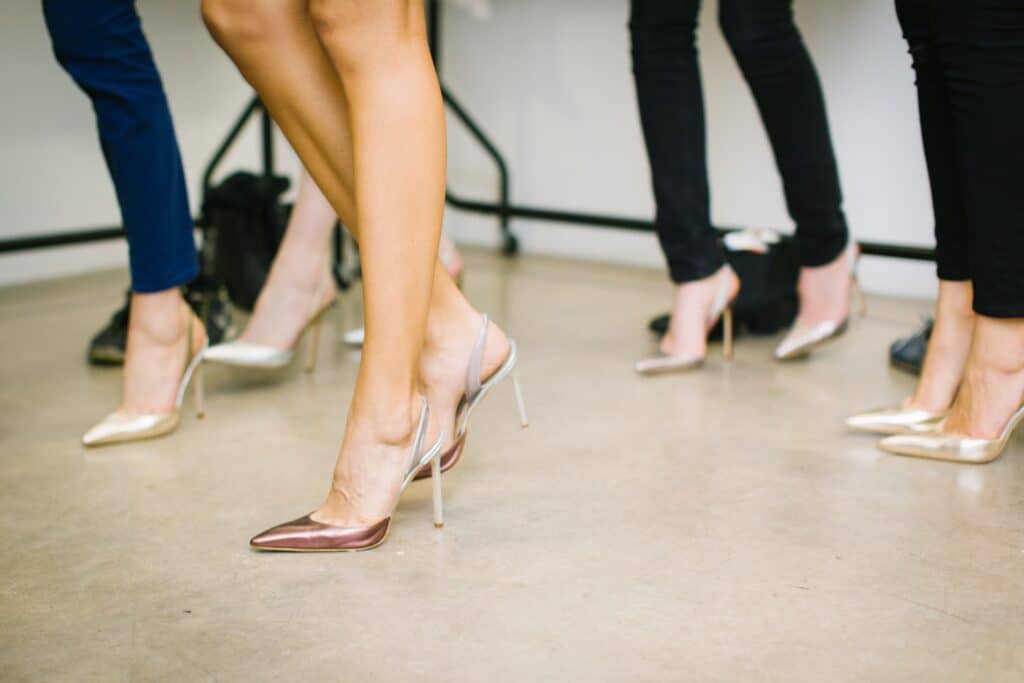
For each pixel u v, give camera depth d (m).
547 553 1.17
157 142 1.48
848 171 2.63
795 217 1.95
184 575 1.12
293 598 1.07
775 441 1.55
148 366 1.56
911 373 1.93
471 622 1.02
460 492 1.34
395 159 1.06
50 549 1.19
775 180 2.74
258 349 1.80
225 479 1.40
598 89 2.98
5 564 1.15
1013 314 1.36
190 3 2.95
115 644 0.98
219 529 1.24
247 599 1.07
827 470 1.43
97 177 2.80
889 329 2.27
